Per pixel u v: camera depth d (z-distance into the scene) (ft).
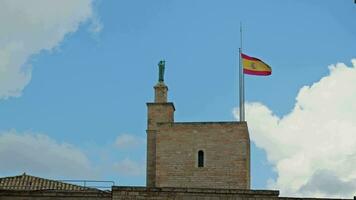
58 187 288.51
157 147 284.61
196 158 281.33
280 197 228.22
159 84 303.07
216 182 277.85
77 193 241.35
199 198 228.02
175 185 279.08
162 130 286.25
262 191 228.43
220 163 279.69
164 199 228.02
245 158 278.87
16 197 241.14
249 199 228.02
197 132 284.41
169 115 295.48
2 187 284.00
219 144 281.74
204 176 278.87
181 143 283.59
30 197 241.35
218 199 228.02
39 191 241.76
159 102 297.94
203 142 282.77
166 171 281.13
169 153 283.38
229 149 280.72
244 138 281.33
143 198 228.02
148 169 289.33
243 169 278.05
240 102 297.74
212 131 283.59
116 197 227.81
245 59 300.20
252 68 299.38
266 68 299.38
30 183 289.94
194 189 228.63
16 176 297.74
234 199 228.02
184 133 284.82
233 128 282.97
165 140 285.02
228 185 276.82
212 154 281.13
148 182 287.69
